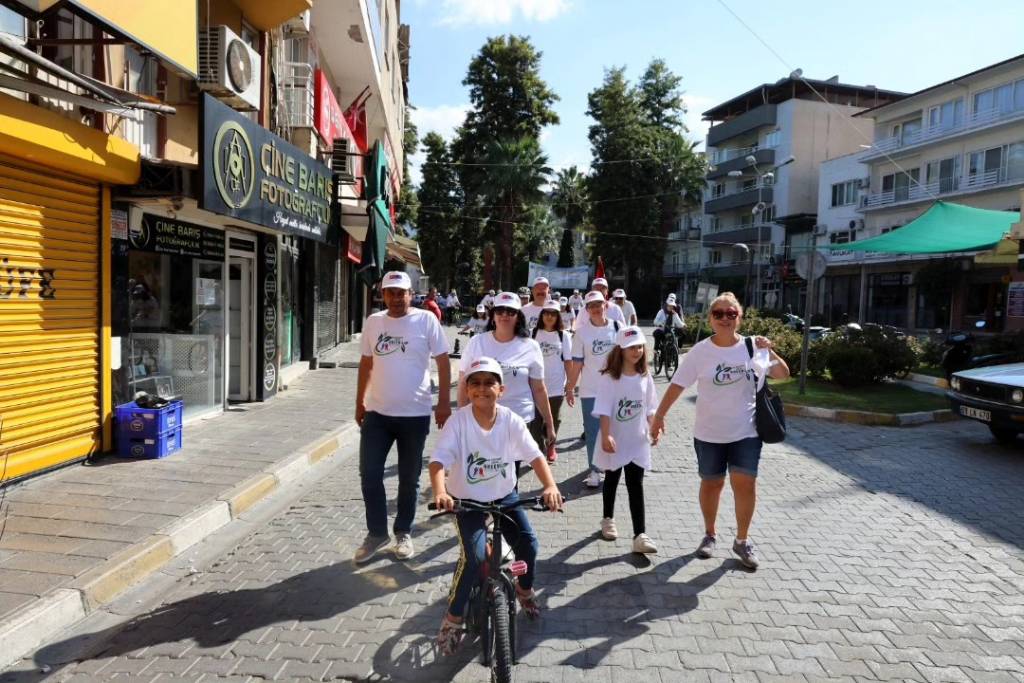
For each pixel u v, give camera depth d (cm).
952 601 424
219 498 577
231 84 826
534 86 4309
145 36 583
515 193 4191
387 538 486
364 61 1720
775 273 4494
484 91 4322
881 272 3694
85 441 668
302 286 1544
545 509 338
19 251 577
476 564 336
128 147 668
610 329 667
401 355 488
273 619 397
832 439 924
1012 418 830
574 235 6378
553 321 716
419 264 3294
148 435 698
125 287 719
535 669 342
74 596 396
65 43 555
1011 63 2978
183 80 827
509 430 366
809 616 402
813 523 573
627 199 5053
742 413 475
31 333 594
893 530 556
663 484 695
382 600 422
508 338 543
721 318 471
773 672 340
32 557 446
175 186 695
